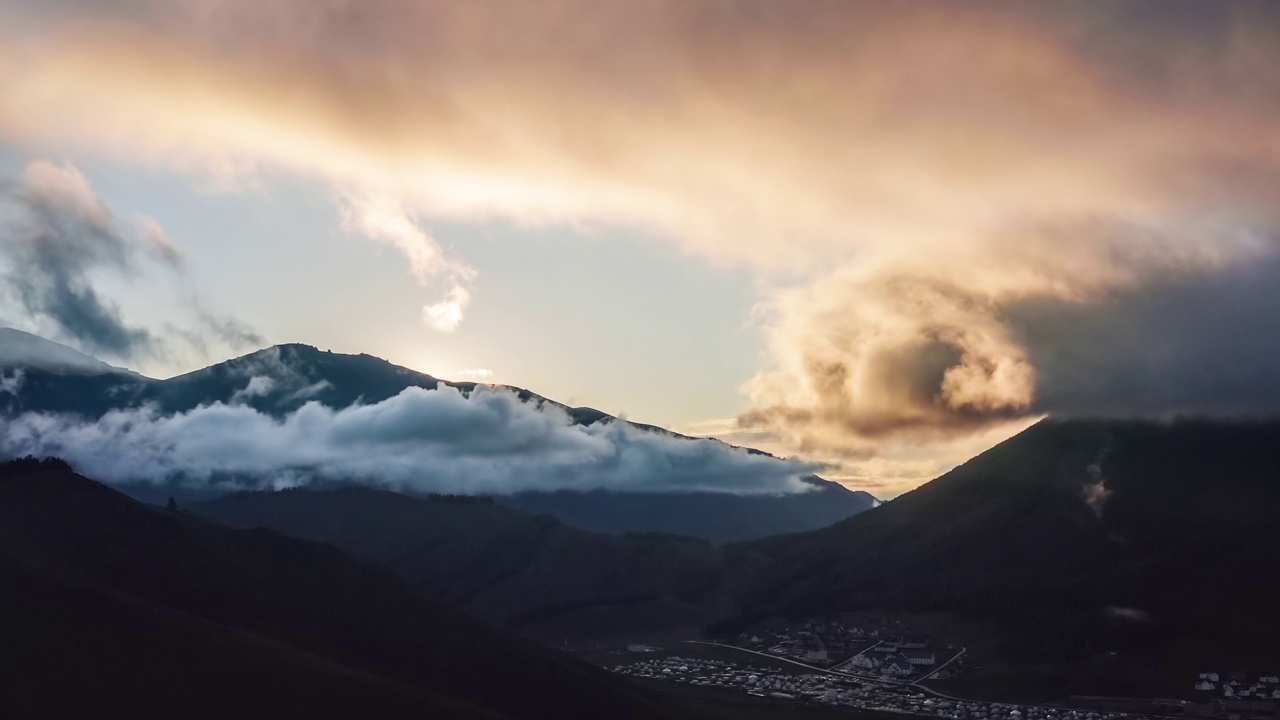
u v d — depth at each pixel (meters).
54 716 131.50
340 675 162.88
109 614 155.88
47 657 140.88
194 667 151.12
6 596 151.38
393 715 156.50
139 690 142.38
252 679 153.50
